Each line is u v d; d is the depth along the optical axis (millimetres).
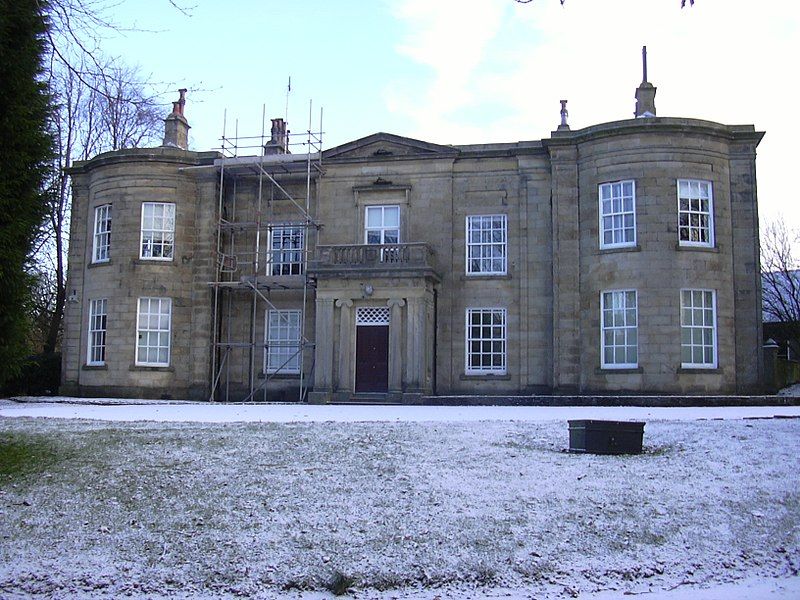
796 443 16578
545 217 33594
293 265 36531
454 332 33906
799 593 10203
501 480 13867
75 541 11492
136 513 12422
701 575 10828
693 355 30578
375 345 33094
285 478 14008
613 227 31594
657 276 30609
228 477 14078
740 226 31703
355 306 33062
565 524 11984
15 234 14203
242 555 11031
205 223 36312
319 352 32688
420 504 12672
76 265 38000
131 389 35344
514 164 34219
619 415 22250
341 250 33062
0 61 13781
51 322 49938
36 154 14711
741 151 31953
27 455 15594
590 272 31828
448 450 16078
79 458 15398
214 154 36594
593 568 10828
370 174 35469
